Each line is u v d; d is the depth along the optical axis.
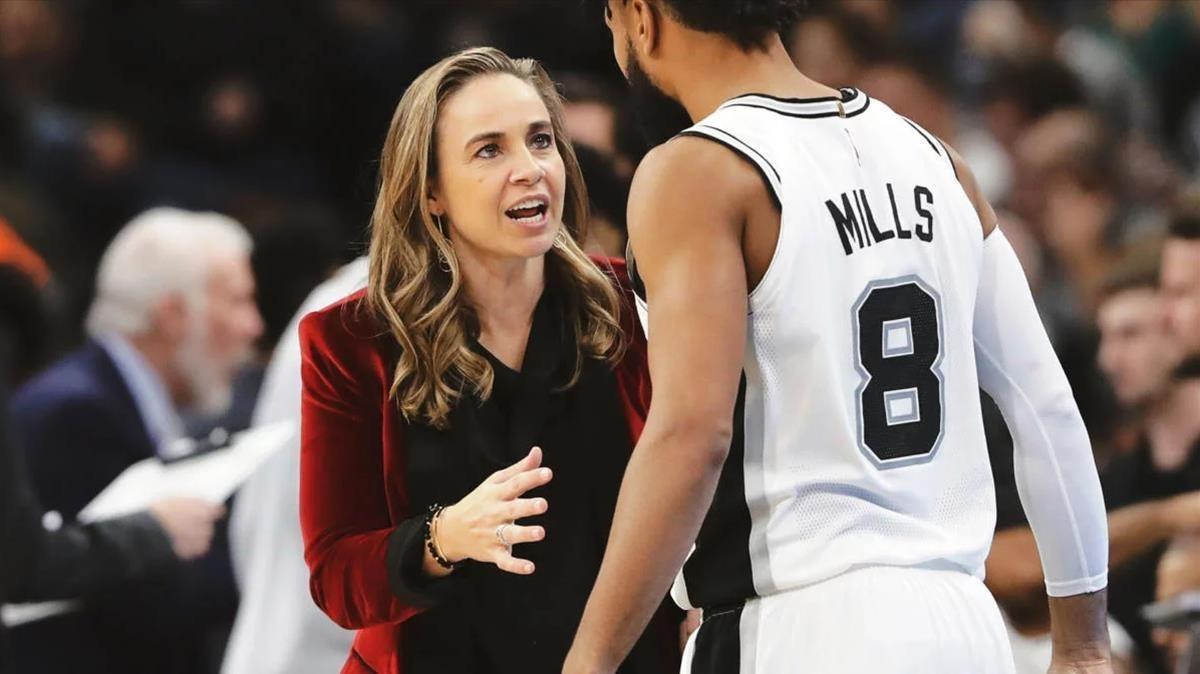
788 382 9.39
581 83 14.84
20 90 30.94
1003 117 28.94
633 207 9.44
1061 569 10.38
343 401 10.80
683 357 9.07
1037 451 10.23
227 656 16.38
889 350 9.55
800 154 9.49
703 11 9.56
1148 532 14.53
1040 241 27.02
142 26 31.52
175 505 14.17
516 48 30.34
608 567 9.08
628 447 11.04
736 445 9.52
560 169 10.70
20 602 13.55
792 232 9.30
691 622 11.11
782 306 9.32
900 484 9.52
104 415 16.72
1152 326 15.87
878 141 9.78
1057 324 23.33
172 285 17.95
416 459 10.77
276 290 18.47
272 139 31.66
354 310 10.89
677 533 9.00
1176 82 33.12
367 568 10.43
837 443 9.40
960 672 9.39
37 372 17.41
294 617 14.29
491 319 10.94
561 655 10.75
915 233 9.69
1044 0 33.72
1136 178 28.08
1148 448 15.57
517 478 9.99
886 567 9.40
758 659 9.45
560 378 10.95
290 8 32.16
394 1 33.03
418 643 10.80
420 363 10.66
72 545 13.70
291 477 14.43
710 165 9.29
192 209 30.28
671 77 9.89
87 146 30.03
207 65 31.47
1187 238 15.61
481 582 10.74
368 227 12.45
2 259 15.89
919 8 31.80
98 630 16.19
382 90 32.09
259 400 18.50
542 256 11.02
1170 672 14.47
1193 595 13.57
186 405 18.38
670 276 9.20
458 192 10.54
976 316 10.19
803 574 9.38
